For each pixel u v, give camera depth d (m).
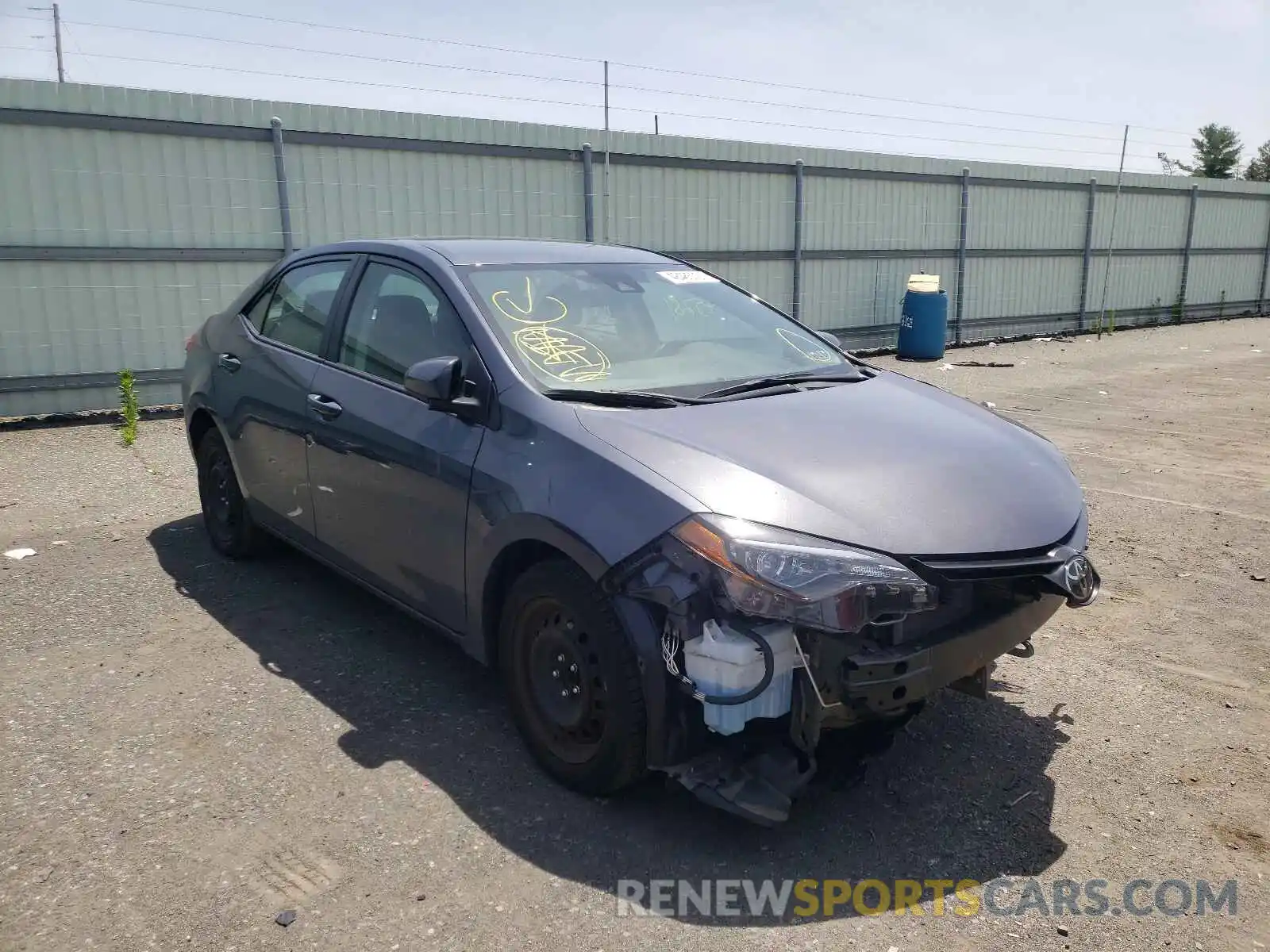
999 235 18.30
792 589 2.60
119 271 9.84
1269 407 10.97
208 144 10.08
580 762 3.12
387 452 3.74
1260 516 6.59
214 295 10.38
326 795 3.15
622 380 3.56
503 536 3.19
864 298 16.45
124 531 5.90
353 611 4.69
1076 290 20.11
